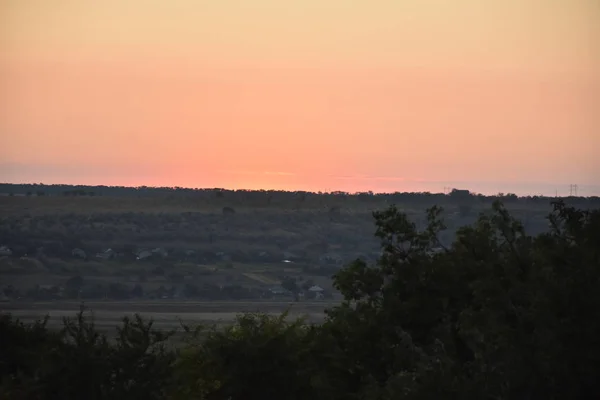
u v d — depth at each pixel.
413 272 78.19
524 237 69.06
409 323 77.00
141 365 67.00
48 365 64.69
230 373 72.94
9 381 66.62
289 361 74.12
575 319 51.19
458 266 76.38
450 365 51.94
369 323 77.31
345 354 77.12
